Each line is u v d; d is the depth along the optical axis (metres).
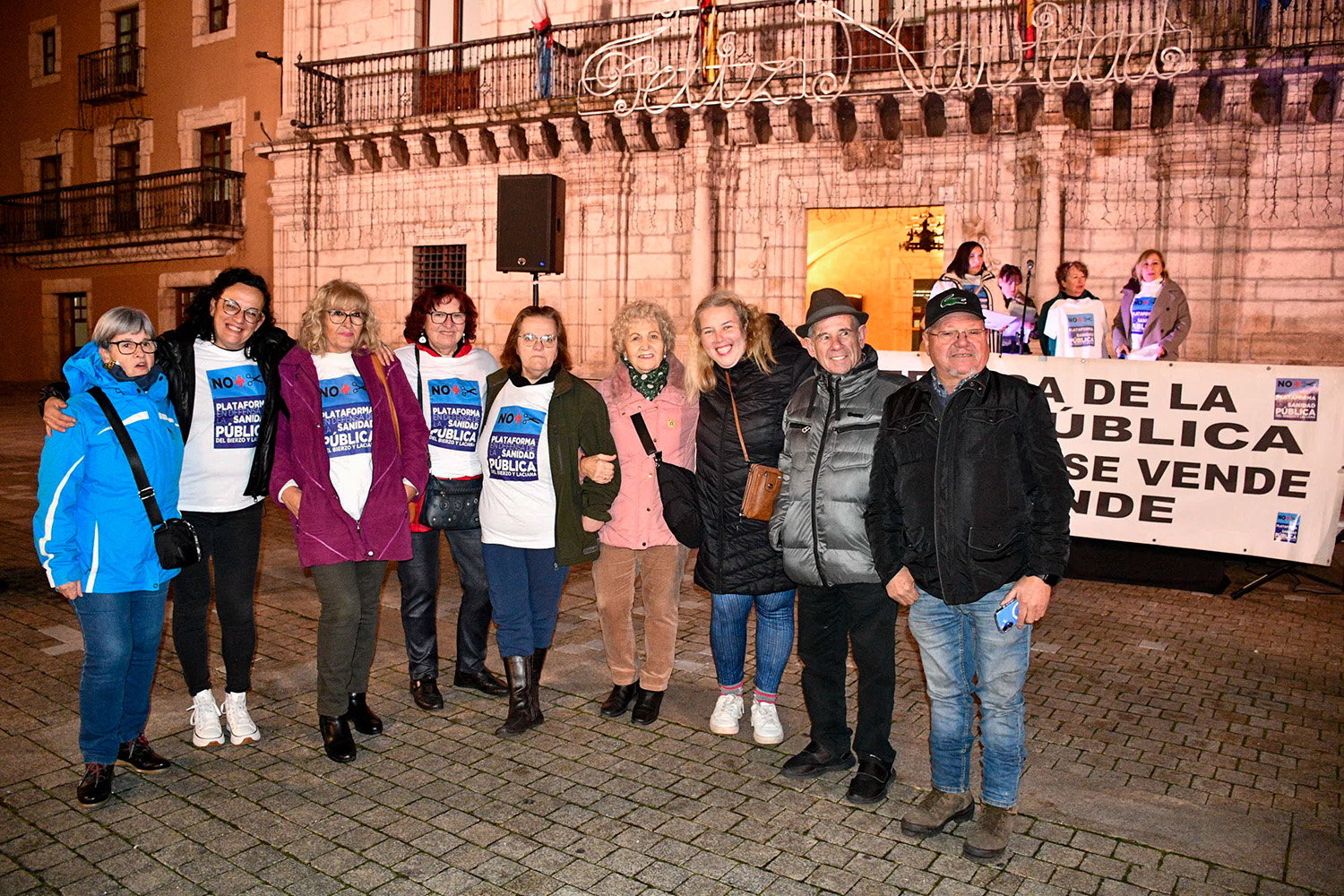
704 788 3.68
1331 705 4.72
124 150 21.81
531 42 14.61
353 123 15.67
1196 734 4.32
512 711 4.22
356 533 3.88
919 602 3.34
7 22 23.81
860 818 3.44
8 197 23.67
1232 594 6.96
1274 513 6.62
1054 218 11.23
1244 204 10.70
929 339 3.24
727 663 4.17
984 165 11.79
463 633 4.74
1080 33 10.85
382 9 16.17
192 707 4.20
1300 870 3.11
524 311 4.24
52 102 22.86
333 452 3.90
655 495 4.19
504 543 4.17
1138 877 3.06
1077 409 7.11
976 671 3.27
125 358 3.48
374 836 3.26
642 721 4.32
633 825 3.37
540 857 3.13
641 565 4.34
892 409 3.34
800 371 3.93
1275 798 3.66
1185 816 3.49
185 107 19.84
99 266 22.06
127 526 3.42
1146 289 10.52
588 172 14.09
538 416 4.17
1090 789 3.71
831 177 12.57
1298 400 6.50
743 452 3.88
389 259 16.16
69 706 4.42
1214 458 6.76
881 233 15.09
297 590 6.73
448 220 15.48
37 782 3.64
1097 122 11.04
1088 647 5.68
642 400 4.18
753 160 13.00
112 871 3.01
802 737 4.22
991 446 3.11
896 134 12.20
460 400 4.45
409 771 3.80
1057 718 4.50
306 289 17.03
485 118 14.32
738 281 13.21
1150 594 7.05
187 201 19.84
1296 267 10.56
